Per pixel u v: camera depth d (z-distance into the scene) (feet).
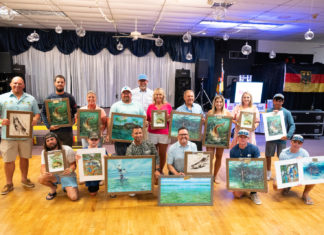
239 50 32.42
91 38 29.09
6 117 10.37
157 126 11.25
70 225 8.38
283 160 9.96
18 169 13.62
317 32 26.89
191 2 16.98
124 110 11.13
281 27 24.75
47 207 9.56
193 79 31.99
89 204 9.85
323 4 17.17
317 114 23.43
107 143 19.44
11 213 9.08
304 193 10.57
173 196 9.75
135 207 9.68
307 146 20.79
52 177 9.88
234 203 10.21
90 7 18.71
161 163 12.15
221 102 11.60
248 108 12.39
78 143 18.58
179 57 30.94
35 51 28.63
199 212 9.41
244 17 21.07
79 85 30.04
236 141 12.50
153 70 31.35
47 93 29.66
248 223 8.74
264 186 9.98
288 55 33.37
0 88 25.43
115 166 9.61
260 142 21.65
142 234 7.96
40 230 8.07
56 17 22.17
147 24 24.30
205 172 9.92
